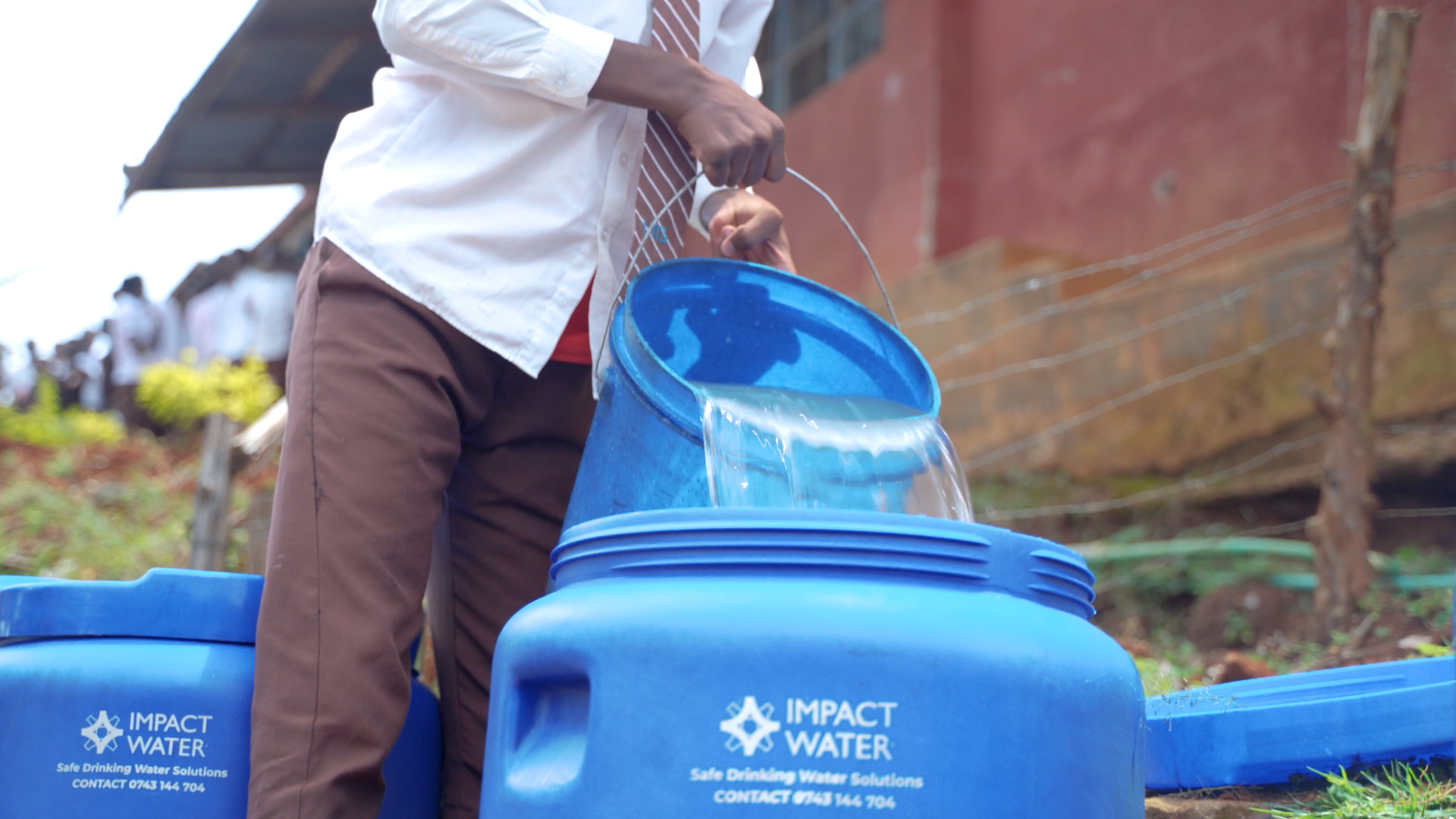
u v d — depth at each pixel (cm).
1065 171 762
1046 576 131
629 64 170
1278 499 498
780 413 154
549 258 178
